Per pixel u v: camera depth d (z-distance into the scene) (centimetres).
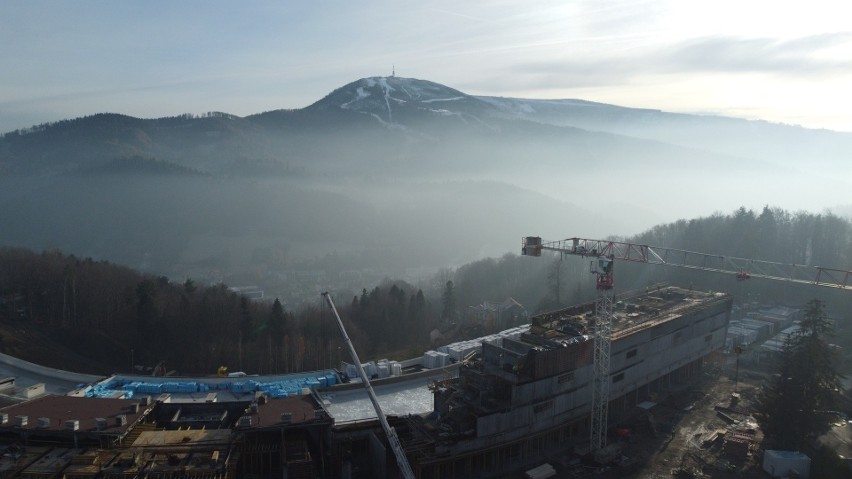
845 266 15000
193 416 8200
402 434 7525
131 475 6119
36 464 6256
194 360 12219
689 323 10425
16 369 10031
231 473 6344
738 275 8325
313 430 7625
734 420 8962
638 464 7769
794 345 8450
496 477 7394
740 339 12038
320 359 12344
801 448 7819
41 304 13638
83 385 9281
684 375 10644
